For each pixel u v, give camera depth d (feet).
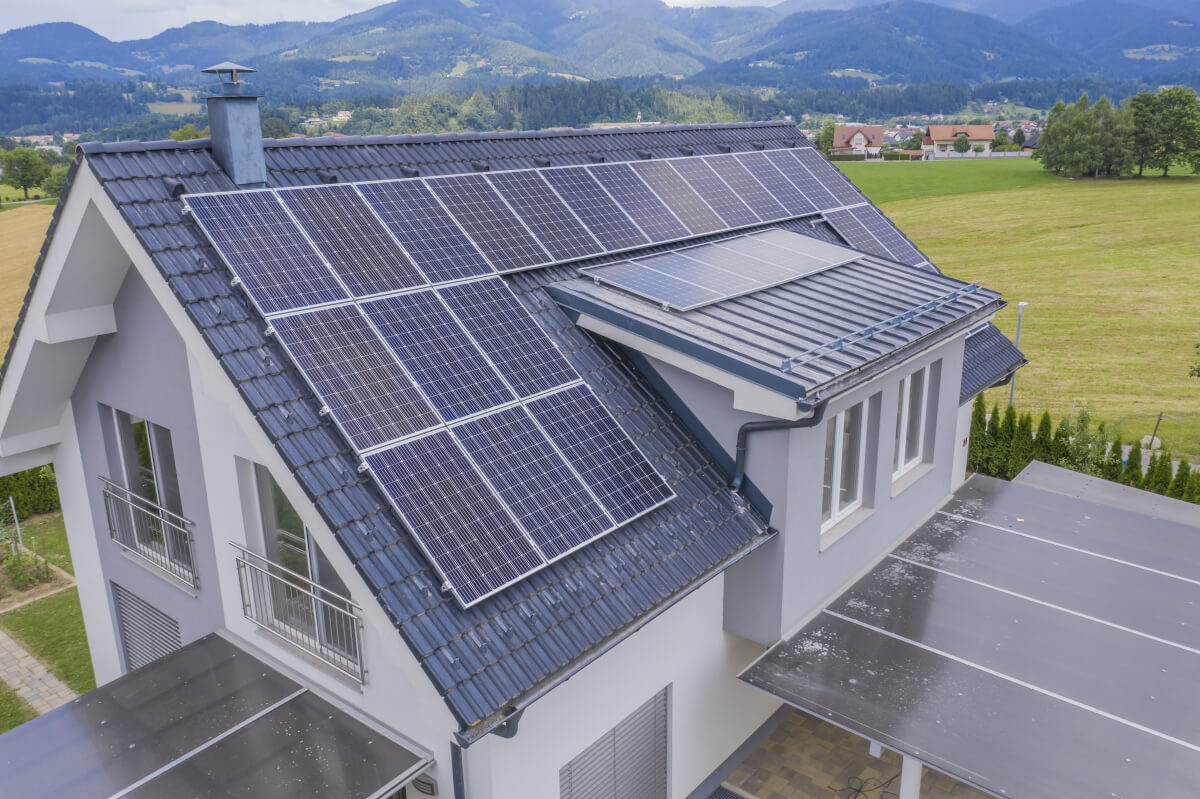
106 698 34.12
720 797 42.32
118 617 49.88
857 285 48.67
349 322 33.42
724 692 42.39
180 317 31.50
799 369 35.35
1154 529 51.16
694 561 34.53
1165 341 200.44
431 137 53.21
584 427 35.99
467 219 43.09
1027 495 56.03
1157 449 130.31
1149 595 43.39
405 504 28.81
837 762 45.11
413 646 26.18
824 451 39.68
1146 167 457.27
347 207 38.88
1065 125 470.80
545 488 32.55
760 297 44.80
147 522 45.47
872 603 42.52
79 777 29.63
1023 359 71.56
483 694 26.32
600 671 33.63
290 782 29.32
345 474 29.14
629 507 34.17
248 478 36.58
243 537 37.17
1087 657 37.73
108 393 43.55
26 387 43.75
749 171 65.31
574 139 62.08
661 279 44.55
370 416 30.60
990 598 42.96
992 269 282.56
